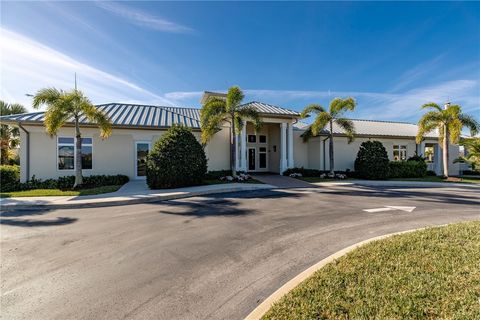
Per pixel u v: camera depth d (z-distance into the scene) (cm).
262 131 2509
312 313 263
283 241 532
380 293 296
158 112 2002
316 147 2267
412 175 2142
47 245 514
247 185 1418
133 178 1673
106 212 826
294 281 345
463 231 530
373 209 857
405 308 265
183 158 1324
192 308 296
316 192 1263
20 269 404
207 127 1569
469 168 2575
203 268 405
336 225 655
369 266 369
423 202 999
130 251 481
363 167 1962
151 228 635
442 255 404
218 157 1972
